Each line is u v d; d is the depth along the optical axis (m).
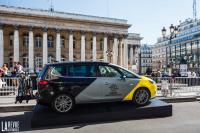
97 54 66.12
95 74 9.41
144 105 9.95
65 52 61.66
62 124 8.65
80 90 9.09
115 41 65.19
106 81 9.41
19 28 55.78
